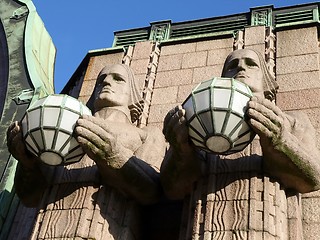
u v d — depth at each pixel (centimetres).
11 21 1537
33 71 1380
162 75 1145
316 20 1130
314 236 781
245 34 1152
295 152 709
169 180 800
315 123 927
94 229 761
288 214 745
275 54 1084
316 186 739
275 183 739
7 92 1355
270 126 680
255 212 700
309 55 1053
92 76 1194
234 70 848
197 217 724
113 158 776
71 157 745
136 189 816
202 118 666
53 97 740
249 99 683
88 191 797
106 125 765
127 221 812
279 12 1205
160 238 860
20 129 763
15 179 852
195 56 1159
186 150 729
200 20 1261
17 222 1086
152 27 1280
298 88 999
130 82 948
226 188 734
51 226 770
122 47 1232
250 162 753
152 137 922
